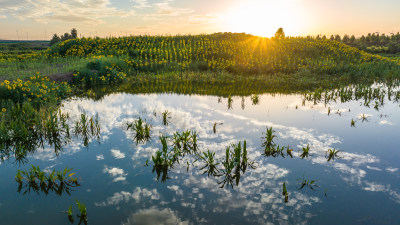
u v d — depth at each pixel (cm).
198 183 489
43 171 521
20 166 553
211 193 455
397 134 749
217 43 3422
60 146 664
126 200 429
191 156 609
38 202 423
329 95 1336
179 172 531
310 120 898
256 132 773
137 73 2156
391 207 411
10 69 1648
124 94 1404
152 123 856
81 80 1644
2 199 430
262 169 545
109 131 777
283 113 994
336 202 427
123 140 704
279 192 458
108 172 523
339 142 691
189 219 383
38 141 698
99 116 942
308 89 1606
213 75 2142
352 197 441
